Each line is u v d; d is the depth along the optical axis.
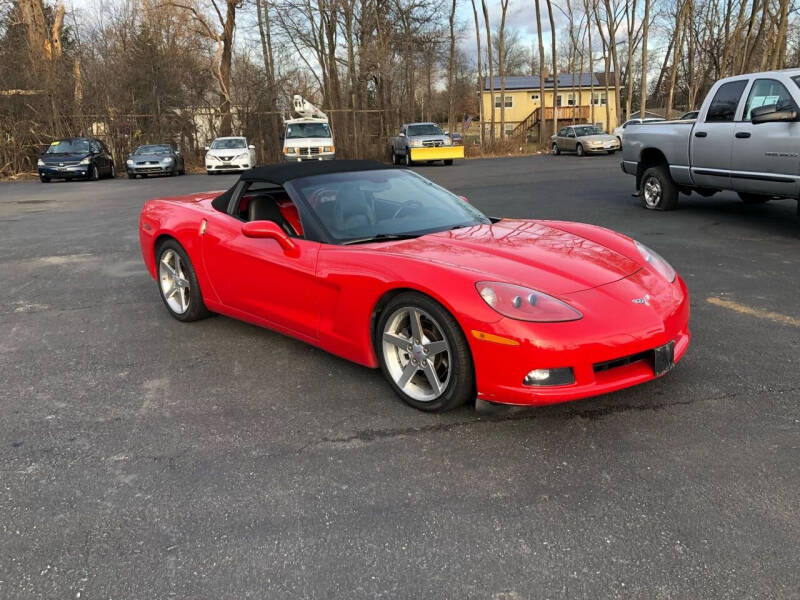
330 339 3.49
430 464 2.65
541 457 2.67
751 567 1.96
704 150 8.18
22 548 2.18
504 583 1.94
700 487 2.40
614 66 42.50
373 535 2.20
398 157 28.31
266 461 2.72
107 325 4.80
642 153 9.49
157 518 2.33
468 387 2.91
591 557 2.04
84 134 27.06
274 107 31.81
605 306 2.81
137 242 8.53
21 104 25.83
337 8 32.62
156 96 29.50
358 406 3.23
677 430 2.85
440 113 69.38
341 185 3.94
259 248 3.83
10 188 19.83
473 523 2.24
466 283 2.82
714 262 6.18
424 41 35.62
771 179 7.22
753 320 4.39
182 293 4.73
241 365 3.87
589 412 3.06
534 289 2.81
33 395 3.51
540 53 37.25
